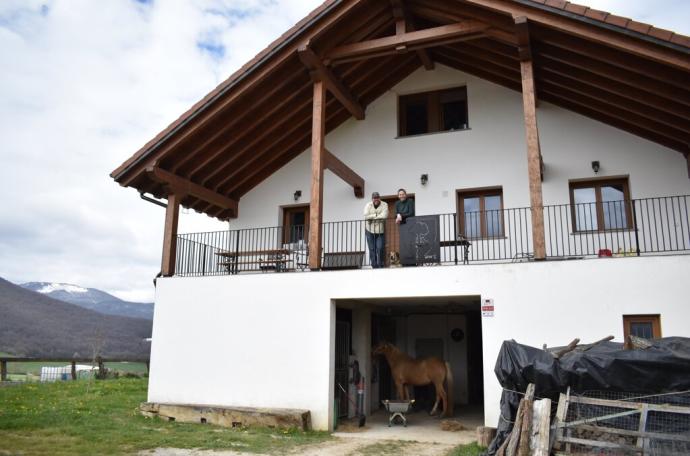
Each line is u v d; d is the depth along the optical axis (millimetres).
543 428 5348
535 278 7887
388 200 12250
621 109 10188
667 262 7352
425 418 10461
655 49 7527
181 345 9969
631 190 10383
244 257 12953
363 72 11523
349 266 10695
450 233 11430
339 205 12516
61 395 11852
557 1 8039
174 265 10828
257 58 9922
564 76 9711
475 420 10180
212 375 9641
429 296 8469
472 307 11742
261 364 9320
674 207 10039
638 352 5543
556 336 7637
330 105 12133
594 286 7598
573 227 10664
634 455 5094
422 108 12656
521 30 8453
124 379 16906
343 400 10250
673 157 10258
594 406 5480
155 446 7113
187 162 11242
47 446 6809
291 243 12203
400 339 13656
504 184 11266
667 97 8477
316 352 8992
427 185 11812
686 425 5059
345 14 9648
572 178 10766
